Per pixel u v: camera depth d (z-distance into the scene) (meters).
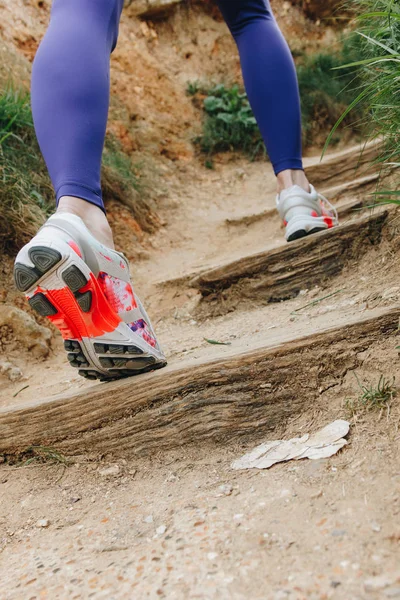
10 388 1.70
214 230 2.97
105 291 1.20
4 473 1.29
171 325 2.03
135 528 0.98
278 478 1.00
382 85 1.48
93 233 1.20
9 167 2.26
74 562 0.92
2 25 3.32
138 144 3.70
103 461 1.25
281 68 1.90
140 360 1.26
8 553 1.02
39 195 2.33
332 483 0.93
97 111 1.26
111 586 0.82
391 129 1.51
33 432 1.31
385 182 1.98
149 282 2.38
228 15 1.96
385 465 0.94
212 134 4.01
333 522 0.83
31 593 0.85
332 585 0.71
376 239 1.81
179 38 4.59
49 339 1.91
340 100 4.26
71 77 1.25
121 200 2.91
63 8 1.39
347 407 1.13
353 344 1.21
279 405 1.20
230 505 0.96
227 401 1.21
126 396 1.26
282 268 1.92
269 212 2.86
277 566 0.77
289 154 1.94
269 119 1.92
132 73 4.10
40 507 1.15
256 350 1.23
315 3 4.96
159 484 1.13
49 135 1.23
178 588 0.77
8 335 1.86
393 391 1.10
